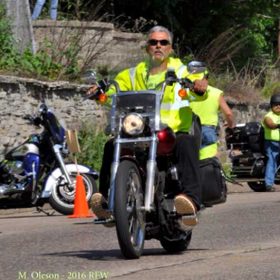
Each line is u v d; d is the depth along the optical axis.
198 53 71.38
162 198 24.62
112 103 24.48
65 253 26.88
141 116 23.98
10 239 31.19
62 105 51.09
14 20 54.81
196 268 23.34
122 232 23.50
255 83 72.12
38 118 41.25
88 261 24.80
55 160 41.16
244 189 56.44
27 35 55.22
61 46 56.12
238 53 75.06
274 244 28.28
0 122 46.78
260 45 79.12
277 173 55.91
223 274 22.41
